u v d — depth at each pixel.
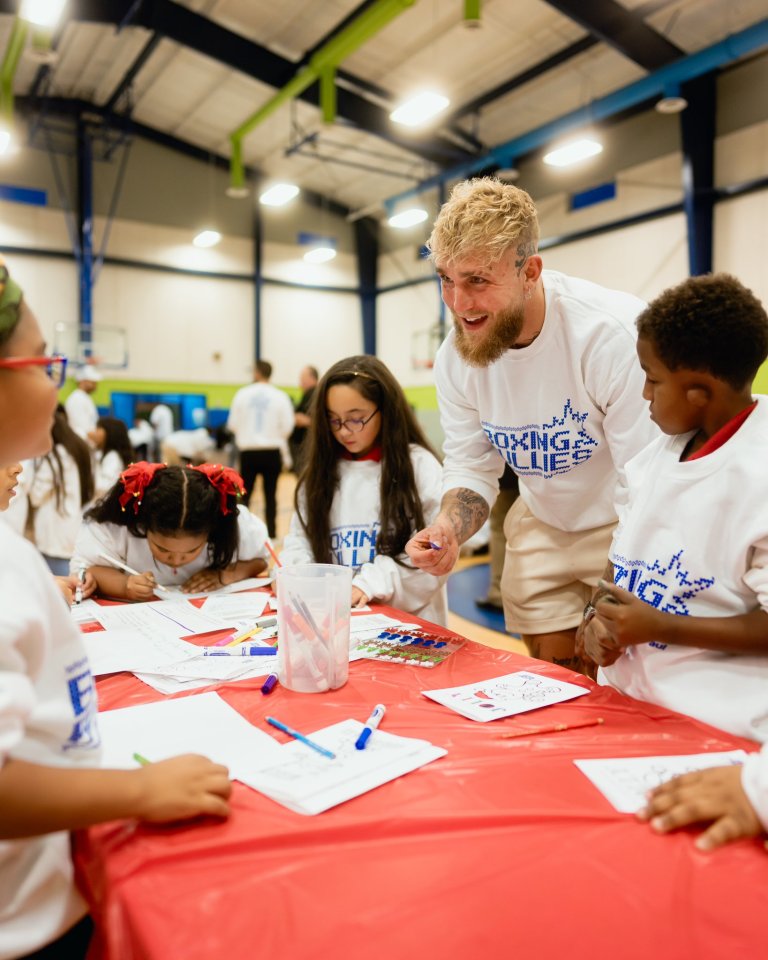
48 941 0.56
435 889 0.50
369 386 1.50
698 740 0.73
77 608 1.28
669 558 0.85
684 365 0.79
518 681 0.91
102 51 7.20
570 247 7.67
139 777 0.57
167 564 1.46
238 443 5.61
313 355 10.36
